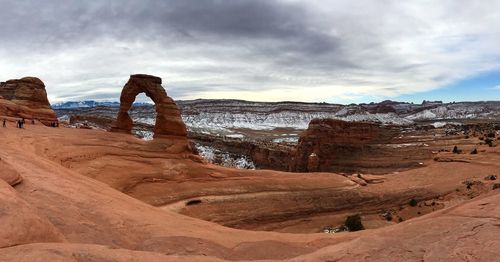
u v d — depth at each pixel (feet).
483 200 41.98
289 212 118.42
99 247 28.89
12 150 70.54
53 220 41.37
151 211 64.75
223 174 143.54
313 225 108.37
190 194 119.44
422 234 34.68
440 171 182.70
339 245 35.40
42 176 55.88
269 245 50.83
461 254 28.84
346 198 139.95
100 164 112.57
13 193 34.86
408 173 185.98
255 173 156.04
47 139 113.80
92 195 57.26
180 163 135.95
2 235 28.02
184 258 30.30
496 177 153.99
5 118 136.56
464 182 152.66
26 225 30.53
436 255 29.48
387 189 157.28
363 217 117.70
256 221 108.06
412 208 126.52
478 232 32.24
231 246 49.60
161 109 150.92
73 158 108.06
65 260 24.66
